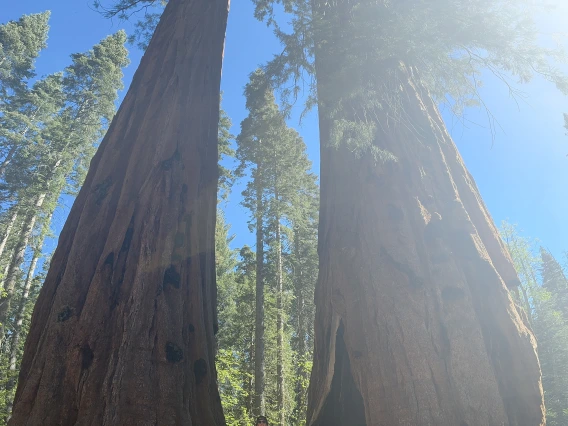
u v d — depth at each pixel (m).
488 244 6.93
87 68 29.23
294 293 30.62
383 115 8.26
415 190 7.15
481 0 6.98
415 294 6.10
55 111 29.33
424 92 8.83
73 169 26.12
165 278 5.95
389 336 5.96
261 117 22.22
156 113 7.46
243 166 23.83
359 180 7.82
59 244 6.40
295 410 26.47
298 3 9.57
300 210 23.84
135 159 6.89
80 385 4.91
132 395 4.83
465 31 6.96
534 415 5.41
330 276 7.55
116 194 6.62
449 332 5.73
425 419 5.20
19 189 23.62
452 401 5.29
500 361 5.73
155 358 5.25
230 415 20.27
